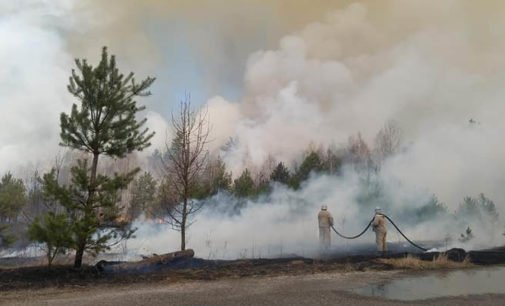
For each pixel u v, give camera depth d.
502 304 7.45
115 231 12.06
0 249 15.98
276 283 9.93
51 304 7.97
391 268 12.03
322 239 17.03
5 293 9.20
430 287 9.10
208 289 9.31
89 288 9.80
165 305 7.74
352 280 10.15
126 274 11.72
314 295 8.45
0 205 17.12
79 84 12.02
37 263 14.09
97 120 12.09
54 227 10.87
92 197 11.55
